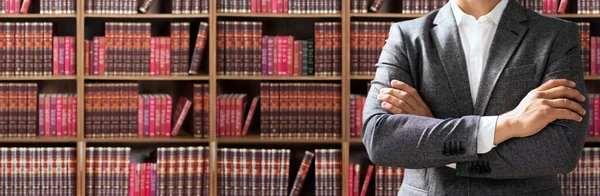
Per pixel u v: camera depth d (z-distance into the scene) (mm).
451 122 1825
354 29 4227
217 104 4281
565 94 1860
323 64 4242
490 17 1913
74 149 4289
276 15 4199
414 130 1857
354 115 4285
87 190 4285
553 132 1830
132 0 4207
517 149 1805
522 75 1885
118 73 4234
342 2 4191
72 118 4293
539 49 1911
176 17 4207
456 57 1907
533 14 1967
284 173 4277
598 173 4254
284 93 4273
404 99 1947
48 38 4227
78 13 4172
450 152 1802
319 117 4285
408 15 4195
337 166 4285
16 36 4207
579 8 4188
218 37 4234
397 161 1877
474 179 1838
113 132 4281
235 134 4309
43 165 4270
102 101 4266
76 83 4566
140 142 4539
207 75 4238
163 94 4543
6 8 4199
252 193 4289
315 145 4543
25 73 4227
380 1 4227
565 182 4258
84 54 4219
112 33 4219
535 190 1852
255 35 4242
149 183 4297
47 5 4195
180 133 4426
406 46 1992
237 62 4242
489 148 1808
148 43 4230
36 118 4281
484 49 1916
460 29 1939
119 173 4281
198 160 4289
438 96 1914
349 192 4301
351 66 4246
